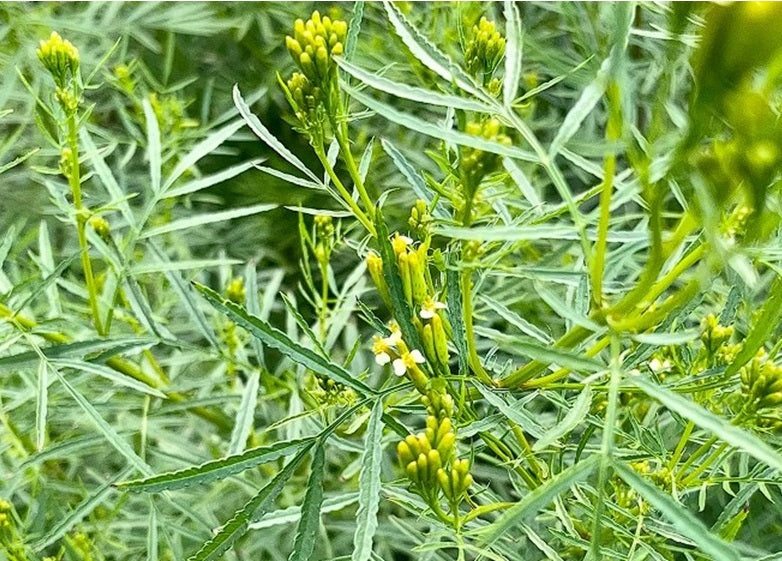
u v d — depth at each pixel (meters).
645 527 0.35
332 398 0.37
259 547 0.48
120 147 0.65
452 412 0.33
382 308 0.59
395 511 0.49
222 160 0.65
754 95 0.26
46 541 0.40
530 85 0.50
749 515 0.43
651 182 0.28
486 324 0.48
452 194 0.33
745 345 0.30
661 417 0.43
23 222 0.51
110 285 0.46
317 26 0.32
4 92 0.44
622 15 0.27
